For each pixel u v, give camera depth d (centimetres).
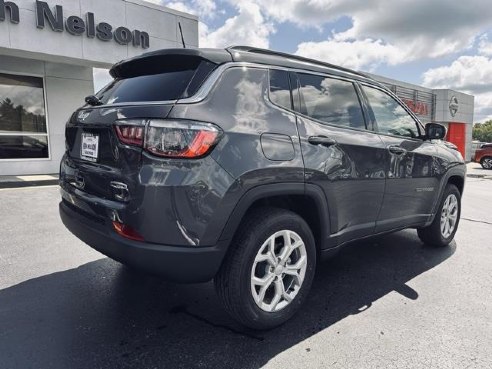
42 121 1065
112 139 239
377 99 368
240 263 245
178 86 250
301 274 283
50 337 253
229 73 254
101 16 995
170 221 220
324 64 330
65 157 313
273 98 272
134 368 225
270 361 235
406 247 466
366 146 322
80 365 226
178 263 224
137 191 222
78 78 1102
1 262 384
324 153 284
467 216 680
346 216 312
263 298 263
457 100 2677
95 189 256
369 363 235
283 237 270
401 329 275
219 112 238
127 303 303
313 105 299
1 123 1003
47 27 917
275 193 254
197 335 261
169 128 220
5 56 984
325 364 233
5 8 855
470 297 330
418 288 347
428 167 401
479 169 2095
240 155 236
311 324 279
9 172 1015
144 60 287
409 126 402
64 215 294
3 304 297
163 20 1111
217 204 228
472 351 250
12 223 538
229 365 230
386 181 346
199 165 223
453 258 430
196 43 1191
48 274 356
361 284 353
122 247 229
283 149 259
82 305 298
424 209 412
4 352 236
